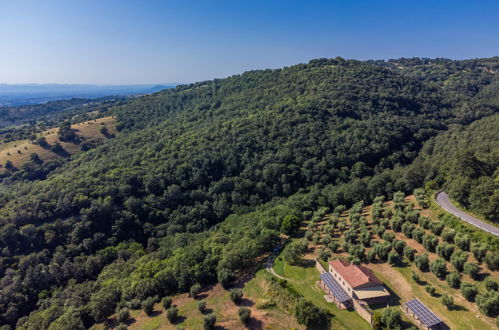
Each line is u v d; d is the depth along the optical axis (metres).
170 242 90.00
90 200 98.69
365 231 63.97
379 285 46.66
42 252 82.81
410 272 50.03
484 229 51.75
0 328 65.31
